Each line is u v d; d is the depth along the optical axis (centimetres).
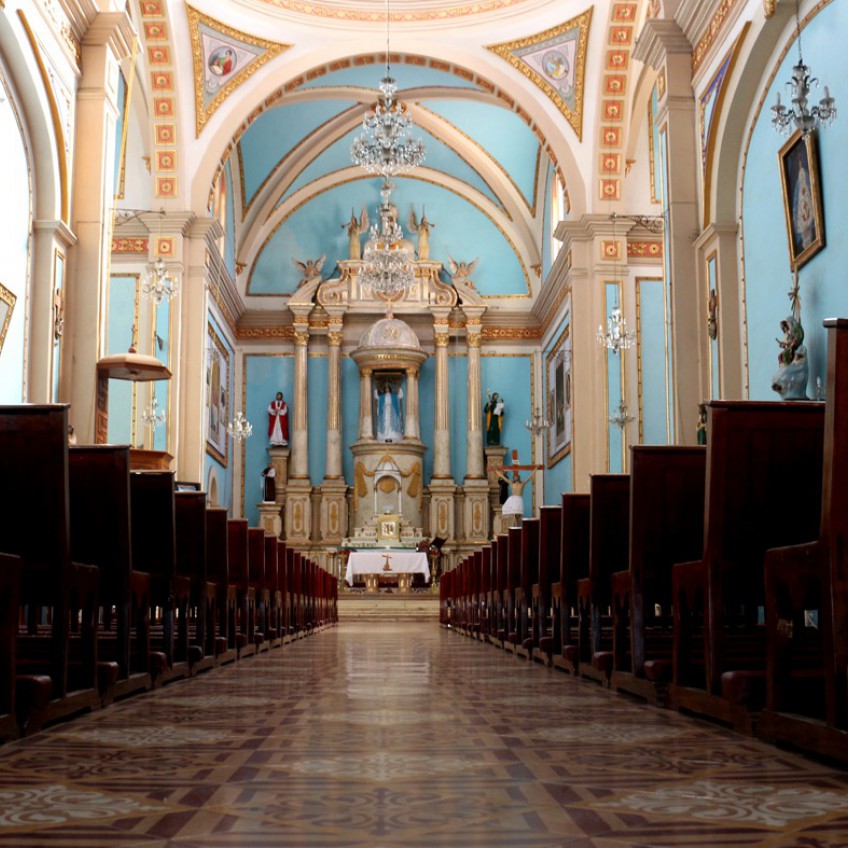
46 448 397
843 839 216
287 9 1712
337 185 2438
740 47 946
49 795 263
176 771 299
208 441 1955
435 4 1744
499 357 2420
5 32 878
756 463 409
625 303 1714
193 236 1744
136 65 1631
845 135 759
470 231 2461
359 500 2325
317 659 833
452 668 730
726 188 1012
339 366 2405
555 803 254
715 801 256
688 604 455
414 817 238
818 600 338
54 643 412
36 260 990
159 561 592
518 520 2206
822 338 796
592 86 1688
